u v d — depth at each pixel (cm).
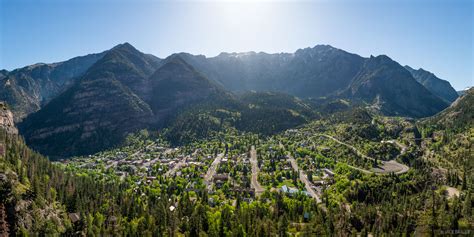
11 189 15212
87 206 18475
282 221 16338
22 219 14875
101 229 16112
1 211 14262
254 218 17012
